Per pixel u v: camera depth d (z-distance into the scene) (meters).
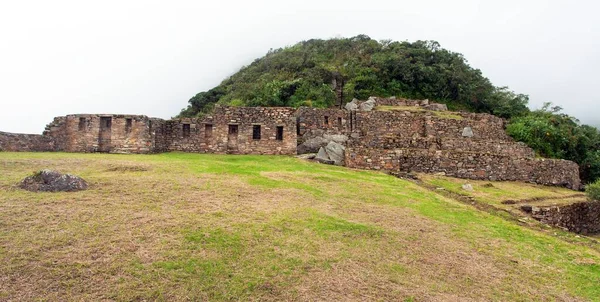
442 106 43.03
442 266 9.73
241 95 55.66
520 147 32.25
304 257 9.20
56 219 9.99
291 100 42.81
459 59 62.28
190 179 15.85
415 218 13.52
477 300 8.19
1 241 8.49
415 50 61.69
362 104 40.38
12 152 21.78
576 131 41.28
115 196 12.49
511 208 17.86
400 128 32.78
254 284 7.77
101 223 9.98
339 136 29.98
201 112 61.34
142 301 6.89
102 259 8.11
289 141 27.86
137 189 13.52
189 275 7.83
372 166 24.98
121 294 7.00
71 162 17.69
